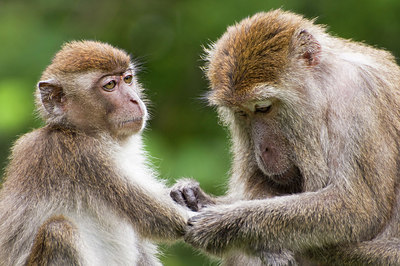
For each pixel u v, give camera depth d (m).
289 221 11.88
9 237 12.68
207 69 13.24
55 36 22.25
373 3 22.31
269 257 12.06
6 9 23.22
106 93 13.17
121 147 13.43
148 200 12.74
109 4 23.78
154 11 23.70
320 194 11.88
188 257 20.11
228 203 13.48
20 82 20.73
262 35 12.07
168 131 22.41
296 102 11.88
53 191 12.70
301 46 12.02
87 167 12.78
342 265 12.04
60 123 13.16
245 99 11.89
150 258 13.89
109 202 12.72
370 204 11.78
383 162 11.85
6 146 19.61
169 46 23.25
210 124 21.89
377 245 11.88
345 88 11.91
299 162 12.06
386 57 12.91
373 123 11.80
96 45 13.57
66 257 11.78
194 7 23.17
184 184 13.52
